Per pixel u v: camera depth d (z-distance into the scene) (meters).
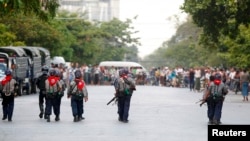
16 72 66.56
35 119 40.75
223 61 125.56
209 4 64.94
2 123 38.06
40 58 80.25
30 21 100.81
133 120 40.47
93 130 34.25
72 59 145.00
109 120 40.28
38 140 29.80
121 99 39.34
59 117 42.09
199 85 84.62
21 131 33.69
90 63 149.62
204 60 144.00
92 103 56.25
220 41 84.12
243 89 65.69
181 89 92.69
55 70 39.91
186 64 174.62
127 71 39.41
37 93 76.62
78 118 39.62
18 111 47.06
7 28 90.56
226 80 87.44
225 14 66.38
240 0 61.50
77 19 147.00
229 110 50.50
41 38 105.12
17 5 27.39
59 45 110.19
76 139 30.20
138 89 90.88
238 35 77.94
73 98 39.31
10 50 69.12
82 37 147.00
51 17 32.25
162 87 102.44
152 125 37.25
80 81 39.47
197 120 40.72
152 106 53.56
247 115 45.38
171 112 47.31
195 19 68.12
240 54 82.38
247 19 65.75
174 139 30.44
